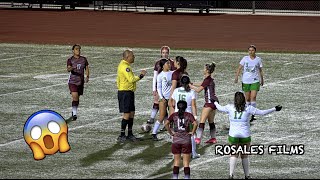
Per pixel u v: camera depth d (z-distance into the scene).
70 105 57.62
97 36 103.06
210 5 138.88
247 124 39.34
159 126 48.38
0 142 46.81
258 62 53.88
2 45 92.25
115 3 145.12
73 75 53.06
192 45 93.31
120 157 43.78
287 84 66.00
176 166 38.72
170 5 137.62
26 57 82.50
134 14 134.75
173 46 91.88
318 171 41.19
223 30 111.00
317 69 74.00
